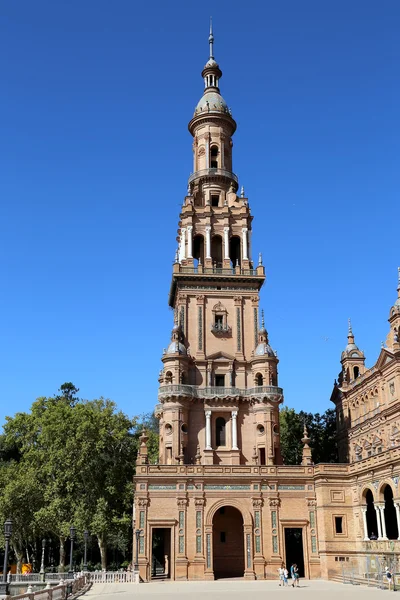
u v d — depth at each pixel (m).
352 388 78.50
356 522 56.72
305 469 60.91
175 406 67.25
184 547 57.50
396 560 47.28
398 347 64.56
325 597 39.41
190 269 74.81
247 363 71.94
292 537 78.31
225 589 47.75
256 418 68.50
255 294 75.00
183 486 59.25
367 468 54.09
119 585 52.69
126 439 78.69
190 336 72.56
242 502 59.34
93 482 73.19
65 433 74.19
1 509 72.69
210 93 87.44
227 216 78.44
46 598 35.00
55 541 89.44
